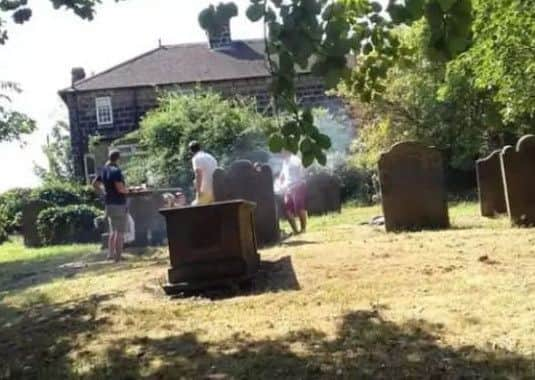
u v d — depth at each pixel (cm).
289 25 252
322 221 1505
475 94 2050
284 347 484
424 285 620
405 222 1059
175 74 3105
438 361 426
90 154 3080
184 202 1393
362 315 541
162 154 2309
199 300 669
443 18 245
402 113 2325
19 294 823
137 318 612
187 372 457
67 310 677
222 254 703
